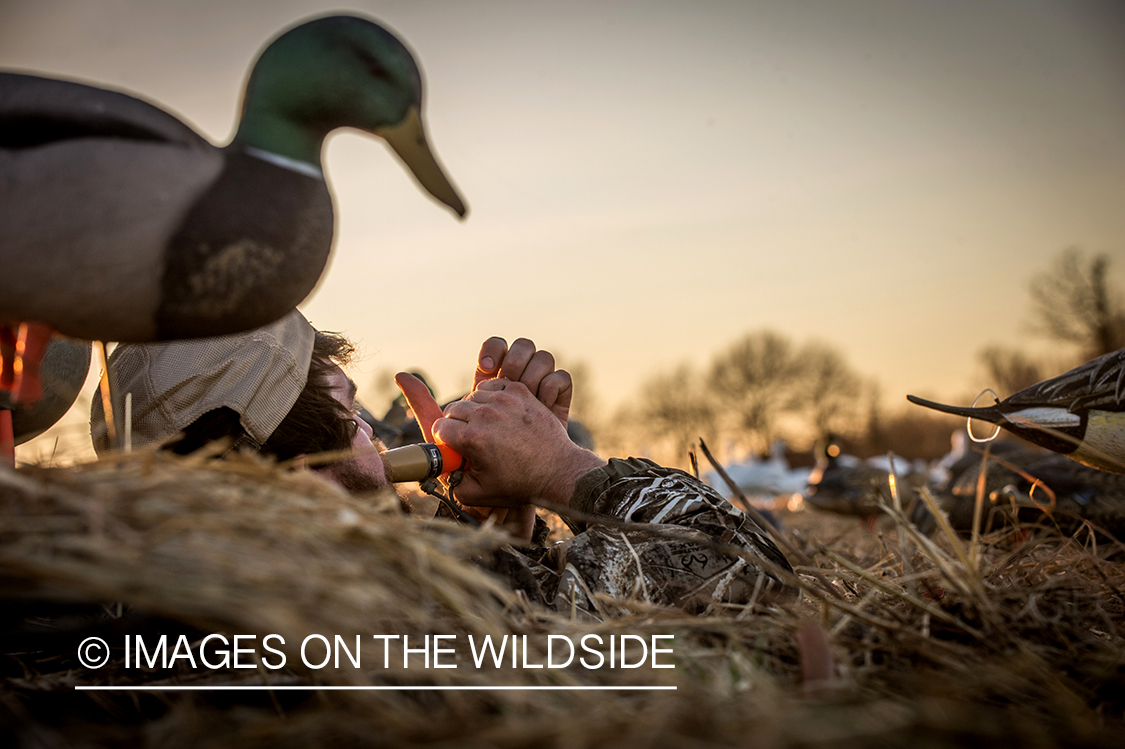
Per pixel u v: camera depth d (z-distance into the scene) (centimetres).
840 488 798
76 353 220
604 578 181
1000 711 129
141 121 130
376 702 120
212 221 130
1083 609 180
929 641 151
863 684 138
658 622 155
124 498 116
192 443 193
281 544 118
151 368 193
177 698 142
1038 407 267
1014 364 3584
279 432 202
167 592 104
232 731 122
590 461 219
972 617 166
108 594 106
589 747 106
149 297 130
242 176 135
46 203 123
